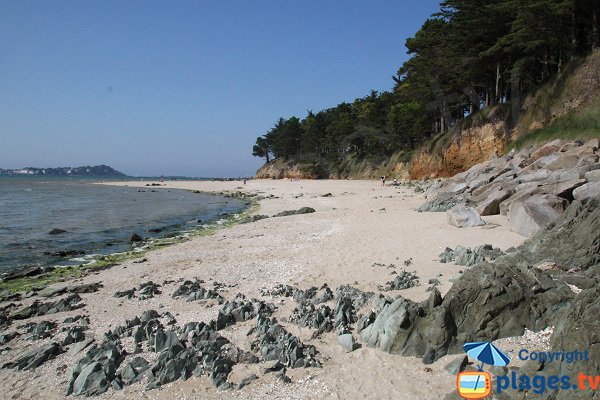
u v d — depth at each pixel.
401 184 54.03
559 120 34.81
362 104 97.12
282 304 10.48
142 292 12.28
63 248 21.50
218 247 19.19
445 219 21.50
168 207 43.19
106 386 6.98
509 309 7.32
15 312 11.09
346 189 54.38
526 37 36.47
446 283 10.80
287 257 15.86
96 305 11.42
